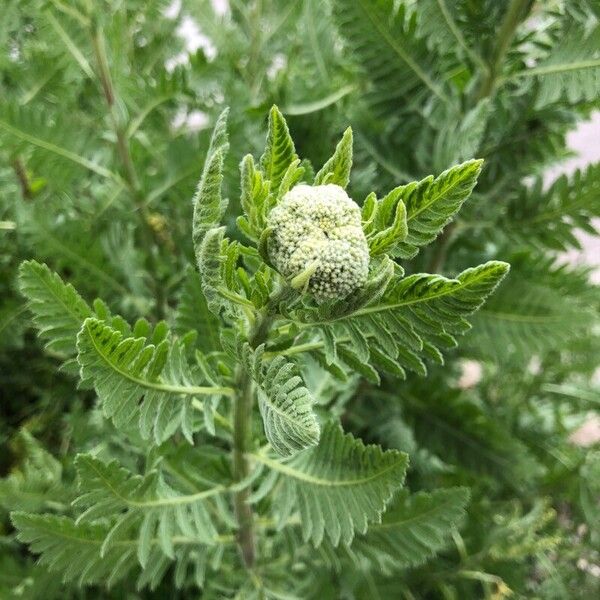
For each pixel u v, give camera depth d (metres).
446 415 0.27
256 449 0.17
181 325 0.18
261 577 0.20
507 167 0.23
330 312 0.11
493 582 0.29
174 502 0.16
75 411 0.24
